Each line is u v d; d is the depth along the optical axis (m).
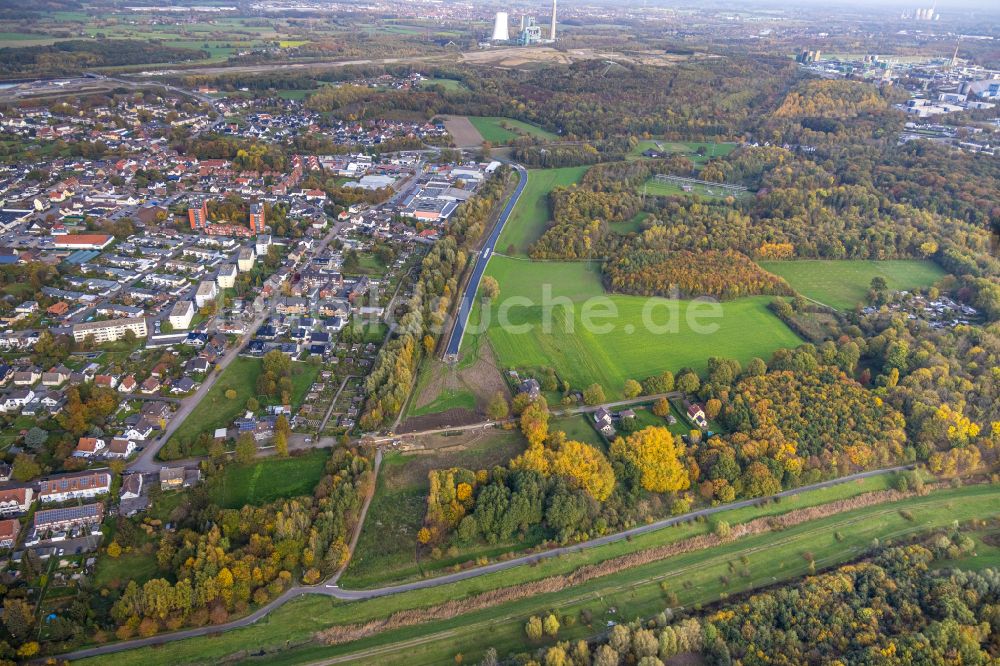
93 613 169.75
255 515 196.75
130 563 184.88
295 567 189.50
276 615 177.50
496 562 199.38
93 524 194.62
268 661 166.25
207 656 165.75
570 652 168.88
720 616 179.88
